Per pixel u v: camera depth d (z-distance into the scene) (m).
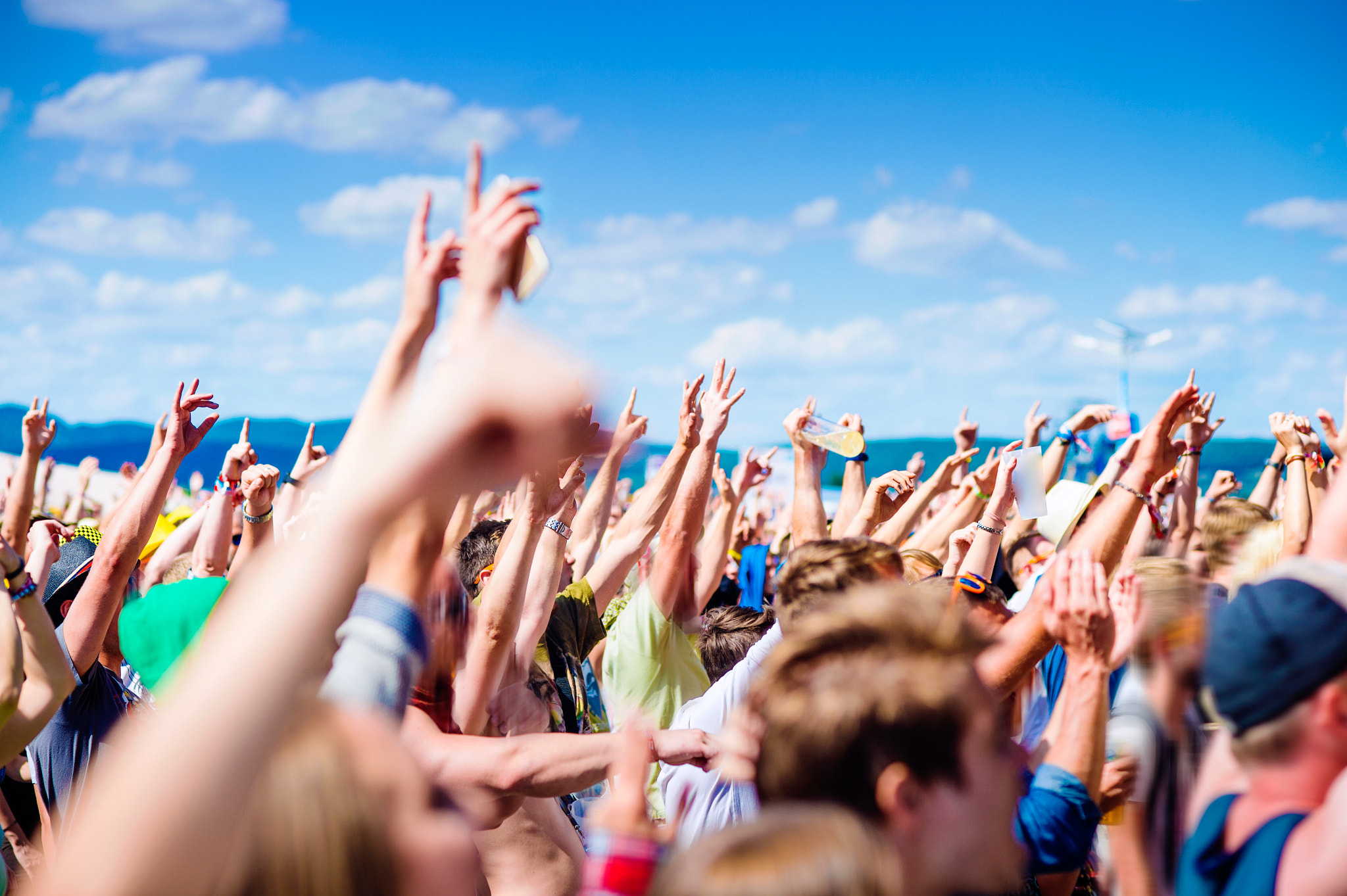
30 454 4.18
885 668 1.44
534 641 3.09
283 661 0.66
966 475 5.62
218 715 0.65
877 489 5.38
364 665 1.48
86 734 3.57
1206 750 2.05
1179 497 5.70
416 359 1.04
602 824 1.63
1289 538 4.50
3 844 4.49
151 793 0.64
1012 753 1.48
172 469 3.70
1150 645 2.23
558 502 3.13
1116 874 2.25
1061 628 2.12
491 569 3.61
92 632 3.55
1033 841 1.96
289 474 5.08
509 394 0.57
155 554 5.15
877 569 2.58
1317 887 1.46
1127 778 2.21
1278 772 1.65
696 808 2.73
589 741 2.28
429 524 1.60
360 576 0.67
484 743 2.24
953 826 1.39
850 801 1.38
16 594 2.87
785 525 7.79
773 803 1.47
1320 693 1.60
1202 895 1.71
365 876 0.90
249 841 0.87
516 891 2.99
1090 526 2.85
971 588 2.99
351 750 0.96
